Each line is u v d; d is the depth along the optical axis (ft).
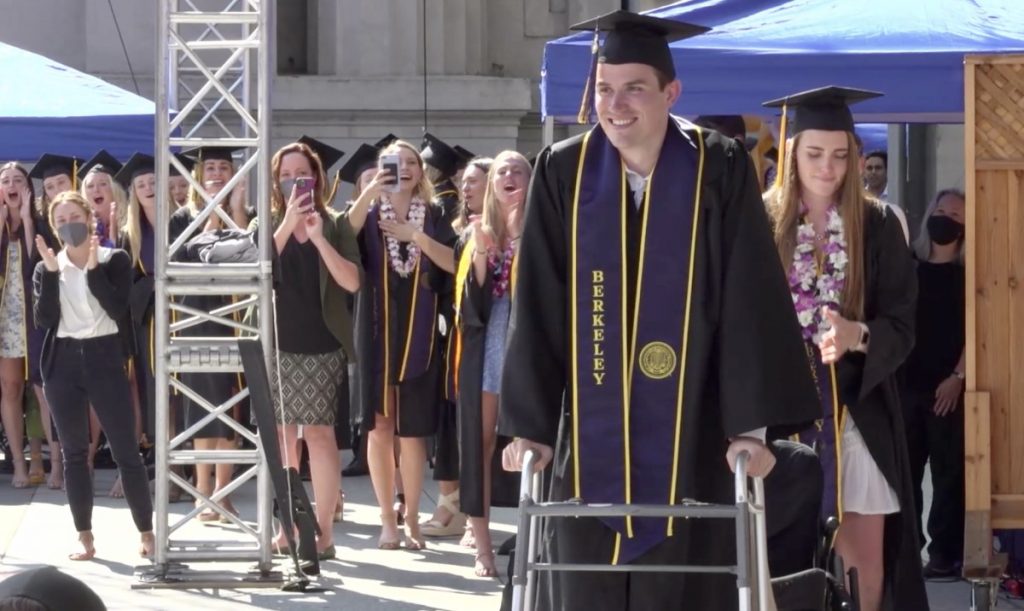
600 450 14.14
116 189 34.12
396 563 27.27
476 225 24.81
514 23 62.44
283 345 26.71
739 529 13.01
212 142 25.36
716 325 14.07
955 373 25.68
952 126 39.34
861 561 18.83
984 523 20.83
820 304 18.20
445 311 27.66
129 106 39.01
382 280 27.27
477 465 25.53
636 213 14.21
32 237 36.09
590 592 14.47
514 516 32.45
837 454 18.20
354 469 38.24
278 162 27.22
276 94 57.88
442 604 24.16
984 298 20.88
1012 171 20.80
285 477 24.68
